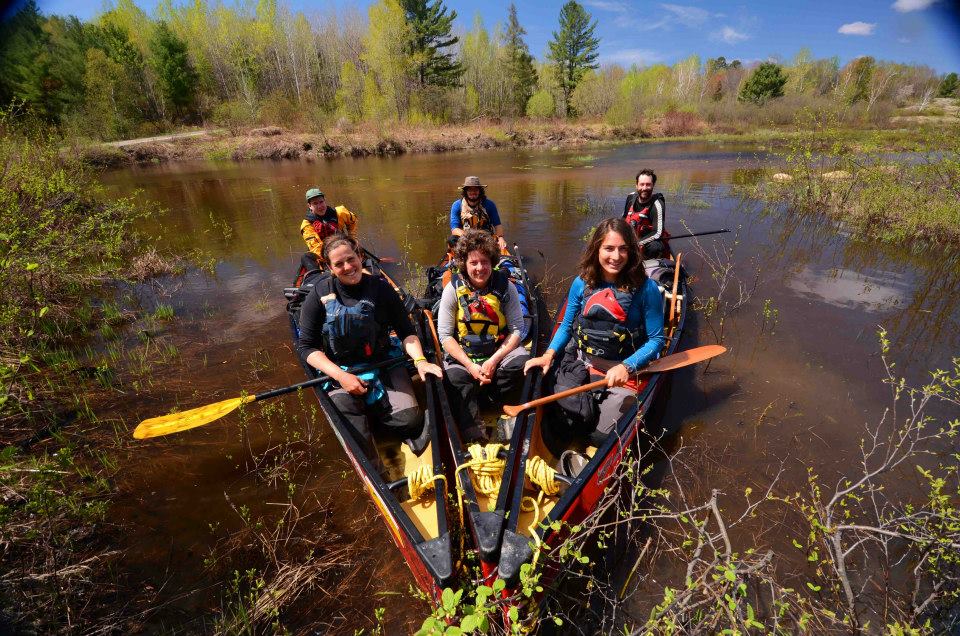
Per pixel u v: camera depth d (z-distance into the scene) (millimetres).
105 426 3639
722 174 14242
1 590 2270
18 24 25734
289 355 4676
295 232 9117
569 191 12062
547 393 3061
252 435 3523
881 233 7543
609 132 30781
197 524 2787
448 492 2438
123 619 2252
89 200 9234
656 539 2582
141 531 2740
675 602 1852
